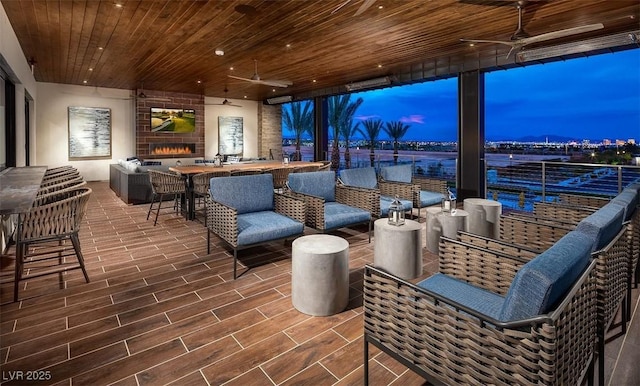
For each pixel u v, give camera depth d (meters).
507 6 3.82
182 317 2.35
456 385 1.35
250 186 3.61
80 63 6.68
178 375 1.78
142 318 2.33
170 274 3.08
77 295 2.66
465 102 6.43
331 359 1.92
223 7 3.94
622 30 4.72
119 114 10.07
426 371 1.45
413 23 4.42
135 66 6.90
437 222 3.67
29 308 2.45
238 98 11.80
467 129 6.44
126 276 3.03
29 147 7.42
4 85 4.68
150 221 5.05
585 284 1.40
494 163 6.30
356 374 1.80
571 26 4.56
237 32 4.75
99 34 4.86
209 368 1.84
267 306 2.51
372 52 5.76
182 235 4.31
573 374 1.30
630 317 2.26
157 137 10.31
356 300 2.62
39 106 9.00
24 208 2.00
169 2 3.83
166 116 10.39
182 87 9.57
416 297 1.47
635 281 2.68
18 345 2.02
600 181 5.23
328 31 4.71
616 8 3.97
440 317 1.39
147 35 4.91
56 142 9.28
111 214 5.49
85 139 9.64
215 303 2.55
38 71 7.53
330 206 4.07
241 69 7.10
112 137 10.02
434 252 3.72
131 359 1.91
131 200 6.25
